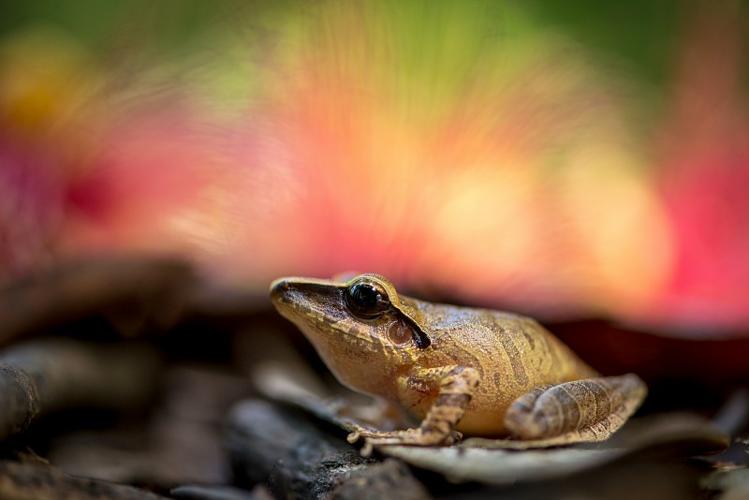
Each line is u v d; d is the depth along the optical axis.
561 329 0.23
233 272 0.25
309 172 0.26
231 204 0.25
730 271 0.26
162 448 0.22
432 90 0.26
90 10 0.35
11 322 0.23
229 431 0.21
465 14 0.27
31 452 0.18
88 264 0.23
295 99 0.26
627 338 0.23
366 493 0.17
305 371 0.25
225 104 0.26
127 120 0.26
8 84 0.26
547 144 0.27
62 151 0.26
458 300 0.24
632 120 0.28
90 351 0.23
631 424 0.21
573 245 0.26
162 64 0.26
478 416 0.19
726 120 0.28
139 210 0.26
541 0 0.33
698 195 0.27
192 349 0.25
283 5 0.26
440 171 0.26
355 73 0.26
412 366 0.19
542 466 0.17
